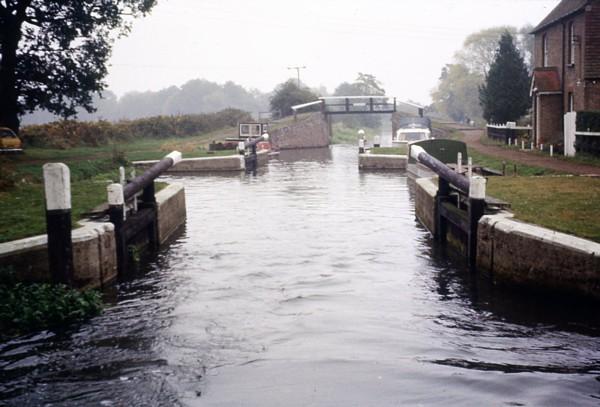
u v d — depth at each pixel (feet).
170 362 27.04
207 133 220.43
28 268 36.09
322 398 23.25
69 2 104.99
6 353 28.35
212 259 47.37
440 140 88.58
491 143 132.16
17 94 109.81
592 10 101.30
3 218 44.04
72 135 150.00
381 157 125.80
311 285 39.65
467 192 43.37
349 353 27.71
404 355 27.43
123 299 36.88
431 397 23.13
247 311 34.19
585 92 102.68
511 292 36.99
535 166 78.59
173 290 38.75
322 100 240.12
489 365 26.13
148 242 51.57
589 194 50.67
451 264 44.86
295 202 78.74
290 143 222.07
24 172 74.23
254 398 23.40
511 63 151.64
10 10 101.55
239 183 102.83
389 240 53.93
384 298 36.55
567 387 23.75
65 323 32.40
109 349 28.71
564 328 30.71
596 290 31.63
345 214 68.54
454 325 31.53
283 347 28.60
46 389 24.50
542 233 35.27
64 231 34.55
